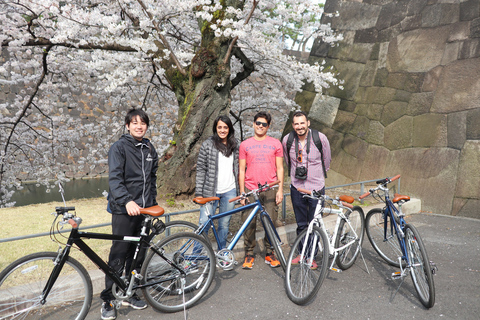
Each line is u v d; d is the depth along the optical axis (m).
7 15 7.41
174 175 6.67
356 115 9.67
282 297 3.25
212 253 3.19
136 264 2.82
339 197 3.62
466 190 6.78
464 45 7.57
